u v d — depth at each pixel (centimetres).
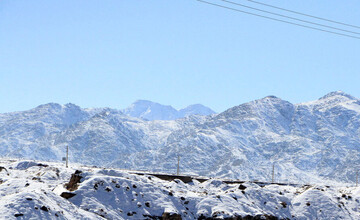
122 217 5650
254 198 7150
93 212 5484
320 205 7350
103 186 6047
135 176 6888
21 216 4484
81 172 6431
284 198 7400
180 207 6222
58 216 4788
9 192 5878
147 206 6006
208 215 6212
